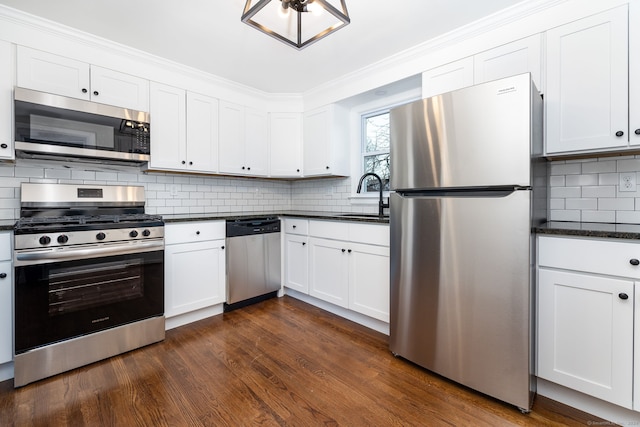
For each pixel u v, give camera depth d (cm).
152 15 189
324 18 190
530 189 139
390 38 216
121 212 246
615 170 173
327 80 294
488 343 151
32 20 190
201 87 277
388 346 209
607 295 132
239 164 306
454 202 161
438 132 164
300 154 333
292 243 303
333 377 172
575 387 141
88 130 211
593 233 134
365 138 325
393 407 147
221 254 264
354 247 241
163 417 139
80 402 150
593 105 156
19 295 163
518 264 141
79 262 181
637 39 144
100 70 220
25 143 187
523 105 138
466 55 205
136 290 204
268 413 143
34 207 210
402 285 186
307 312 272
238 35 212
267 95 326
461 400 153
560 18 167
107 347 191
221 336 223
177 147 261
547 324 148
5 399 152
